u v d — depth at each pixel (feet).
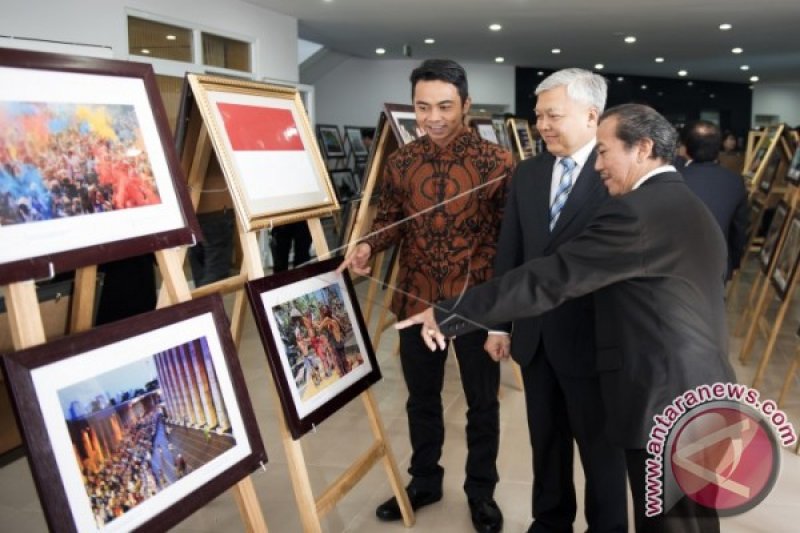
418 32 30.94
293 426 5.62
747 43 34.42
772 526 7.12
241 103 6.15
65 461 3.76
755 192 18.57
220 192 7.11
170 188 4.82
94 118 4.37
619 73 50.72
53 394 3.77
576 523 7.25
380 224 7.30
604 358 4.98
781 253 12.32
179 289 4.79
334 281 6.75
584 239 4.64
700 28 29.68
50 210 3.97
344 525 7.32
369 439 9.69
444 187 6.79
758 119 59.82
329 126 34.53
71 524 3.71
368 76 42.34
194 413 4.64
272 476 8.58
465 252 6.86
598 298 5.08
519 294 4.74
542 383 6.22
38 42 15.67
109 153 4.42
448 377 12.37
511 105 46.03
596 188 5.67
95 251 4.15
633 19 27.45
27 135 3.95
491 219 6.98
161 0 19.60
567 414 6.31
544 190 5.97
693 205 4.60
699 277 4.55
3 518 7.49
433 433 7.59
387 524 7.34
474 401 7.14
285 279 6.02
